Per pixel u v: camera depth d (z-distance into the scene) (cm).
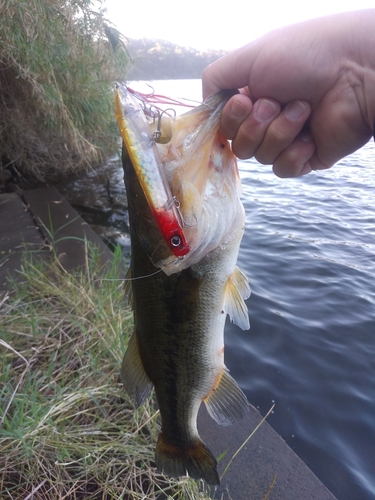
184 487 38
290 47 24
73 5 129
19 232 97
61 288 69
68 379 49
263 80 25
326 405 61
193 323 31
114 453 41
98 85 143
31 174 166
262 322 80
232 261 30
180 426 35
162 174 21
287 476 42
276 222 137
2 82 132
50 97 120
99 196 155
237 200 28
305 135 28
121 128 21
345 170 223
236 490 40
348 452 54
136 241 27
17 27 107
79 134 138
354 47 24
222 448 45
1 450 38
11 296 67
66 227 101
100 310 60
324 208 153
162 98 25
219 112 26
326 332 78
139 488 38
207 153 26
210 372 34
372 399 62
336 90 25
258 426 46
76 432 42
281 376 67
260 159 27
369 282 97
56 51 119
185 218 24
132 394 34
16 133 148
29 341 55
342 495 48
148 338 32
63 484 37
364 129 26
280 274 101
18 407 41
